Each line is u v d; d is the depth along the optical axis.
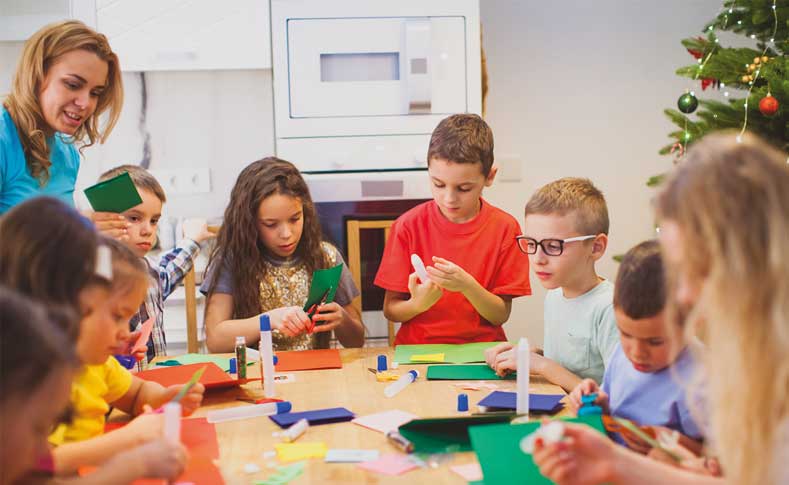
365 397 1.43
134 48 2.66
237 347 1.50
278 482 1.03
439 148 1.94
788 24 2.34
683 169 0.81
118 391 1.36
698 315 0.80
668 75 3.36
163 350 2.17
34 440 0.75
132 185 1.63
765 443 0.74
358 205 2.66
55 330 0.78
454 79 2.65
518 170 3.36
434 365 1.65
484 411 1.31
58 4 2.69
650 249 1.13
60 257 0.94
